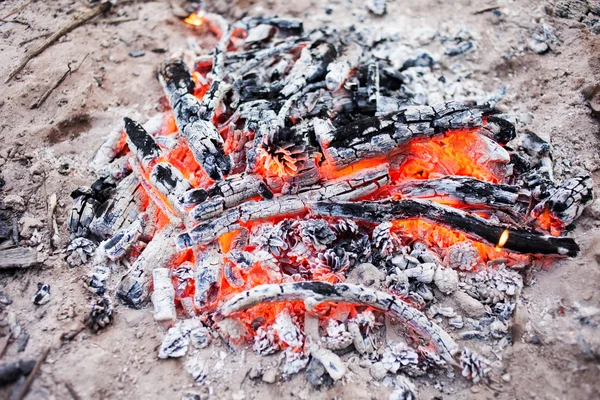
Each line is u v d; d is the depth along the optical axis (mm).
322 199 946
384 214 929
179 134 1008
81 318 887
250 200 950
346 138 948
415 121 958
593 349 838
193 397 839
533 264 928
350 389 842
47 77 1108
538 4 1218
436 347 868
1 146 1033
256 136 969
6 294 906
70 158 1042
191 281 923
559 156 1021
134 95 1131
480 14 1224
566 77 1107
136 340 877
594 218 948
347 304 895
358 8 1269
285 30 1201
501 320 892
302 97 1033
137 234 951
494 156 966
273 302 881
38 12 1224
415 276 910
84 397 826
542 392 835
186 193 927
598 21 1177
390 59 1159
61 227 975
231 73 1099
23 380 830
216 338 883
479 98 1109
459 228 920
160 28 1239
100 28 1216
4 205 979
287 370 856
